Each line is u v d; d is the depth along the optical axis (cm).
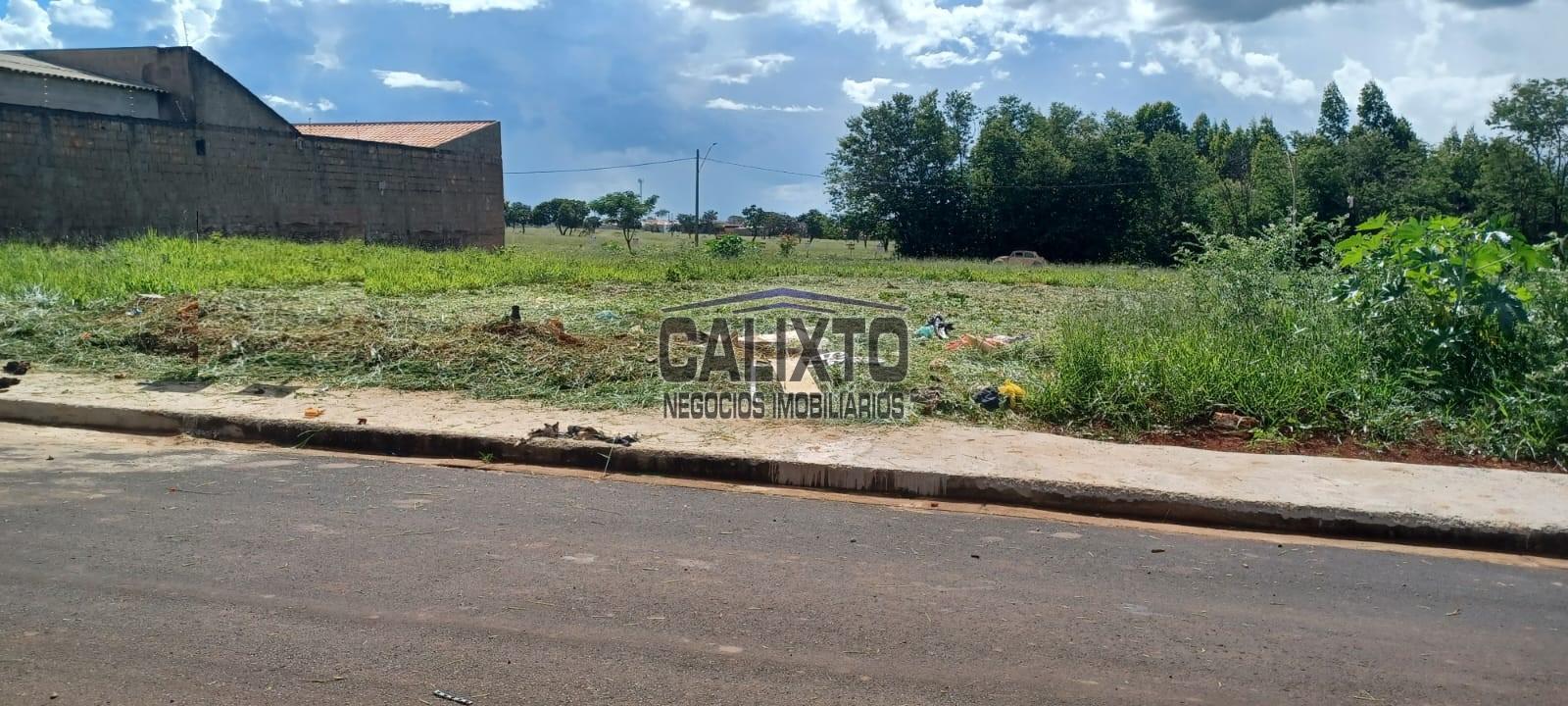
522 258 2491
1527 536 568
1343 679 389
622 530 552
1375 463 700
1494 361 834
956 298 1928
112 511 557
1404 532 582
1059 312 1573
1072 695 368
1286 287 1062
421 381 891
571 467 697
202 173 2973
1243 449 742
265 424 750
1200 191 6194
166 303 1200
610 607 438
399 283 1672
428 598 441
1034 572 503
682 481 669
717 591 460
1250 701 368
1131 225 5962
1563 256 893
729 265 2817
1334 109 7362
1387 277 898
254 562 481
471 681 366
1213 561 532
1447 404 803
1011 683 375
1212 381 819
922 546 540
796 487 663
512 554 504
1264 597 477
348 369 926
